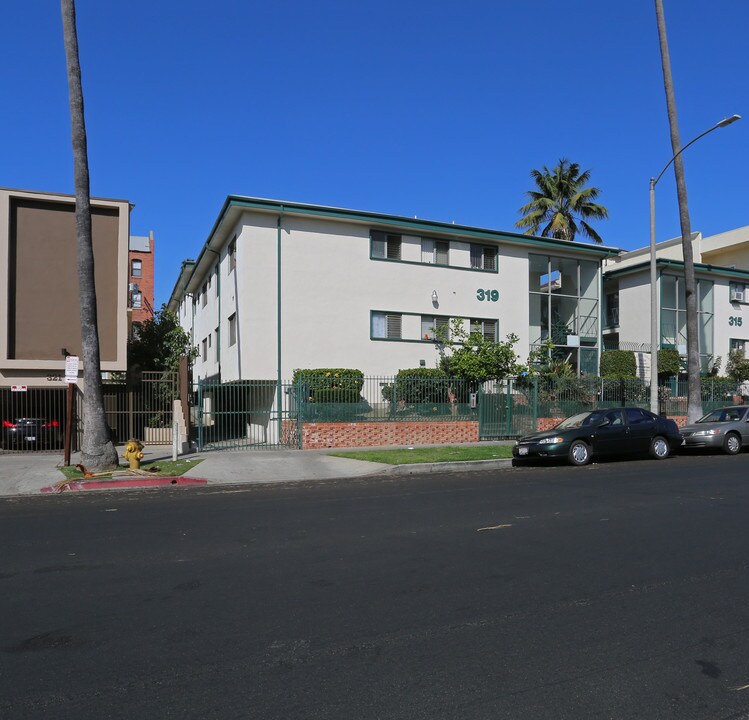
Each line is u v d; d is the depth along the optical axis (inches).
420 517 325.7
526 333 958.4
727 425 668.1
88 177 503.8
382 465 548.4
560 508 347.9
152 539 278.8
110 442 514.0
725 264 1444.4
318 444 681.6
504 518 321.1
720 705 133.3
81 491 437.7
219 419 746.8
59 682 142.8
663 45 800.3
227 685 141.2
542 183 1482.5
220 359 954.7
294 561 241.0
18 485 450.9
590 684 142.0
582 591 204.8
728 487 421.1
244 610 187.8
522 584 211.9
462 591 205.0
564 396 835.4
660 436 613.9
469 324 917.2
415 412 737.6
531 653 157.8
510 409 790.5
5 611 187.8
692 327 810.2
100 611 187.5
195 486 464.8
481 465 568.4
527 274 968.9
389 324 858.1
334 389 710.5
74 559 245.3
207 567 233.3
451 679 144.1
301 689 139.3
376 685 141.2
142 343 806.5
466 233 902.4
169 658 155.0
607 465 567.8
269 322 789.2
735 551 254.1
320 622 178.1
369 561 240.7
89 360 504.1
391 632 170.9
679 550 255.8
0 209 627.5
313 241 817.5
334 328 821.2
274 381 725.3
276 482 486.0
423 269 885.8
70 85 489.7
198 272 1151.0
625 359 1020.5
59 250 656.4
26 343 638.5
